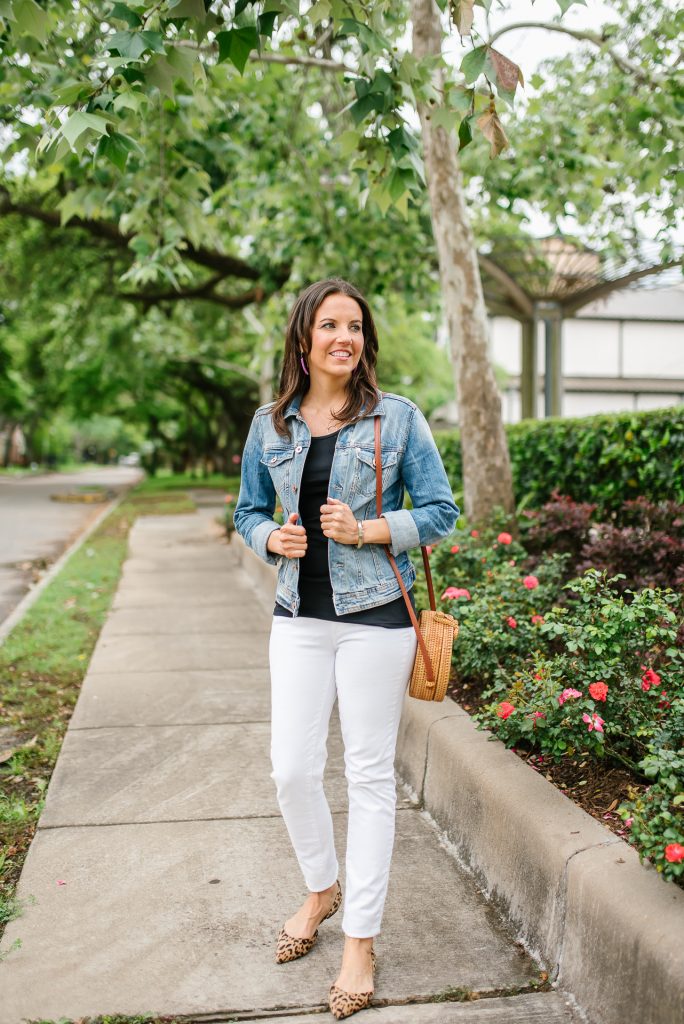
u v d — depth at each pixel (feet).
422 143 18.42
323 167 28.71
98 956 7.87
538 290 35.35
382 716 7.27
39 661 18.47
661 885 6.82
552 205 23.36
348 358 7.24
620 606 9.50
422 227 28.58
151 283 47.19
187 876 9.34
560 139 22.45
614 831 8.13
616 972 6.58
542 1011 7.05
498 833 8.77
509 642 12.04
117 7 9.36
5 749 13.42
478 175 25.71
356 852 7.32
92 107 9.55
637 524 17.25
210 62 18.42
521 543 18.80
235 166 27.53
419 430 7.45
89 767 12.49
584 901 7.11
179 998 7.28
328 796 11.57
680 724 8.35
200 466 188.14
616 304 74.43
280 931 8.28
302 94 25.03
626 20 15.94
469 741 10.30
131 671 17.89
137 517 55.67
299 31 13.60
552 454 20.34
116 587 28.53
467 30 8.90
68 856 9.78
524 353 38.40
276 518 23.49
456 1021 6.91
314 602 7.30
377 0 10.34
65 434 253.44
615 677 9.64
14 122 16.05
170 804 11.21
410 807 11.06
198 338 77.41
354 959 7.24
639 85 17.60
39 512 64.85
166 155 19.71
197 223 21.02
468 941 8.06
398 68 11.36
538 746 10.45
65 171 20.11
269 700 15.80
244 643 20.48
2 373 117.39
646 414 16.25
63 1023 6.94
